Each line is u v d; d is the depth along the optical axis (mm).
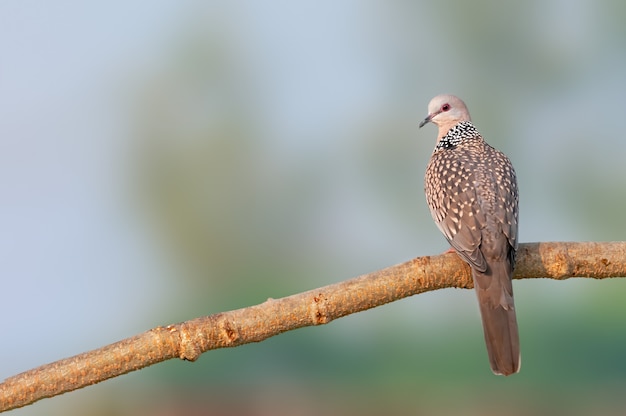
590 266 5648
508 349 5602
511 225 5961
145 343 4914
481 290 5715
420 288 5402
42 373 4824
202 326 4961
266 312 5035
